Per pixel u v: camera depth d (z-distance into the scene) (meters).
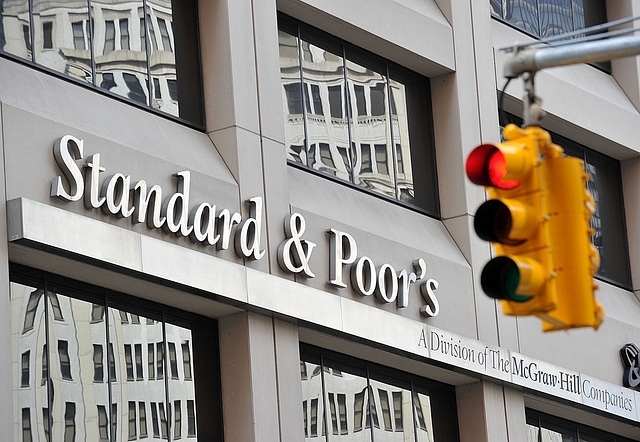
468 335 28.16
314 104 26.62
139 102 23.00
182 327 22.89
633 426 33.00
